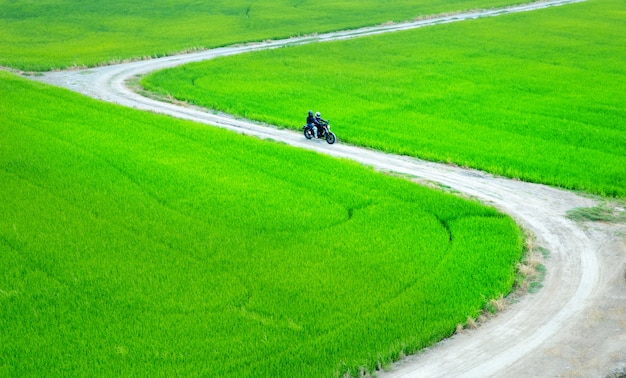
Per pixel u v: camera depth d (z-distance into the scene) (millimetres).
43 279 25297
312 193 34406
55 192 33656
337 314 23000
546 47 80812
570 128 48281
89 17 106750
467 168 39375
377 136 45688
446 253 27719
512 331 21891
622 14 103125
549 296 24172
